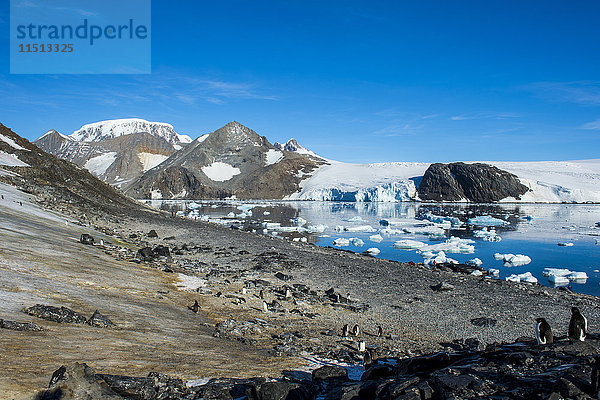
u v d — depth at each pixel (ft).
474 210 467.93
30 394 25.72
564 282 132.36
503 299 95.81
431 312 82.53
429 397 26.25
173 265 106.22
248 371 38.45
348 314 78.13
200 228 199.41
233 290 86.84
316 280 104.94
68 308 51.26
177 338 48.80
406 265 141.90
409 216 396.98
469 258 177.27
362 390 29.17
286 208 516.32
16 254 72.64
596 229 279.49
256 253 137.18
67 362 32.71
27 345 35.19
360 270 121.70
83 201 211.41
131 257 102.32
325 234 262.47
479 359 34.88
